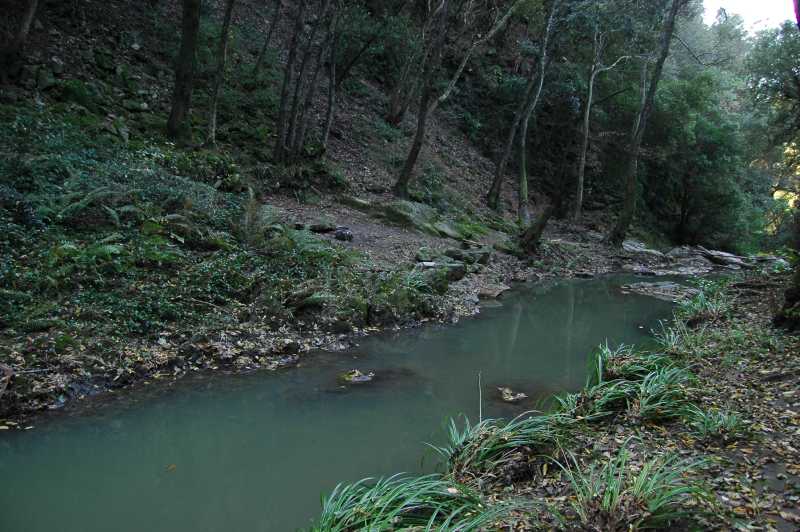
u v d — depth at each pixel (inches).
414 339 370.9
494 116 1151.0
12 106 458.9
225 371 286.0
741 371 247.8
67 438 211.3
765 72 1016.9
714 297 449.7
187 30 563.5
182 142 569.3
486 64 1188.5
